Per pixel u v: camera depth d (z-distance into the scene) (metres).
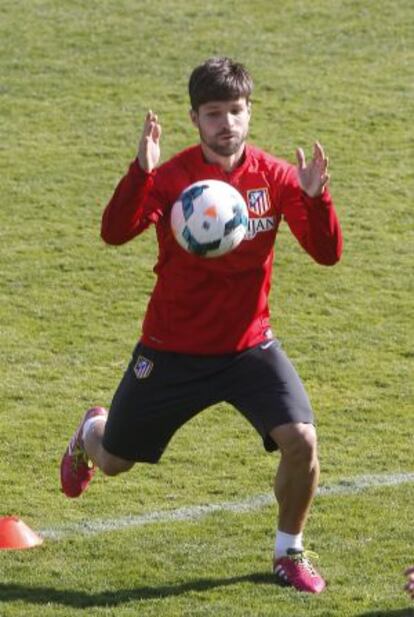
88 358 39.12
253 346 24.97
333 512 29.00
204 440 33.81
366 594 24.75
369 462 32.22
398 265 45.81
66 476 27.98
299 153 23.64
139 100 58.28
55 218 48.81
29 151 53.91
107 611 24.12
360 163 53.25
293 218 24.44
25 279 44.34
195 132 55.44
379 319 41.94
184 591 25.03
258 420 24.78
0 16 65.62
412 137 55.41
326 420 34.94
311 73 60.75
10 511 29.52
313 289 44.00
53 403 36.09
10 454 32.78
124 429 25.52
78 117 56.81
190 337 24.78
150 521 28.86
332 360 39.00
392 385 37.34
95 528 28.48
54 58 61.81
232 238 23.83
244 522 28.66
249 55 62.22
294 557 25.30
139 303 43.00
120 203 23.66
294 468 24.72
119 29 64.50
